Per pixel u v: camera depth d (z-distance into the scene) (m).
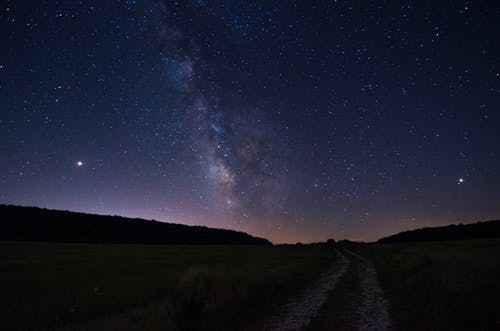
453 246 58.41
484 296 14.12
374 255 53.72
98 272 32.12
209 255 53.59
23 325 15.05
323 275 29.62
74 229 97.62
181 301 12.40
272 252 64.06
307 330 12.82
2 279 27.81
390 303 17.16
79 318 15.88
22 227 90.56
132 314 14.41
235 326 12.88
